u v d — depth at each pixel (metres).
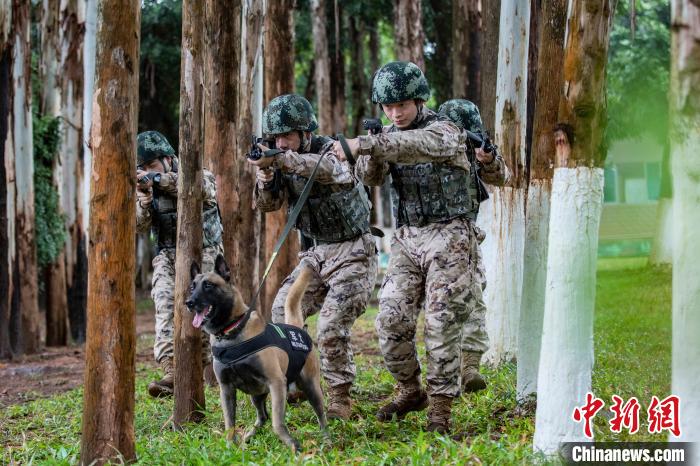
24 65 15.97
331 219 7.71
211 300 6.32
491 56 11.76
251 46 12.09
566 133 5.56
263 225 14.80
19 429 8.48
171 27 26.39
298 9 26.48
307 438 6.82
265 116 7.71
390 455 6.00
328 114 23.84
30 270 16.27
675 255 5.09
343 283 7.71
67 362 15.05
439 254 6.80
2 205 15.68
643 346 10.69
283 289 7.98
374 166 6.84
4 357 15.55
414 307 7.06
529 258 8.07
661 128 21.09
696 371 4.99
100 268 5.99
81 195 17.91
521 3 10.77
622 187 21.31
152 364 13.66
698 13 4.92
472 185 7.08
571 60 5.55
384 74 6.74
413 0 20.05
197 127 7.80
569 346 5.56
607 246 21.12
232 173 10.46
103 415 6.01
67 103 17.77
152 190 9.09
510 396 8.33
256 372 6.38
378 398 9.01
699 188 4.97
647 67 21.42
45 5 18.28
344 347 7.71
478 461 5.63
